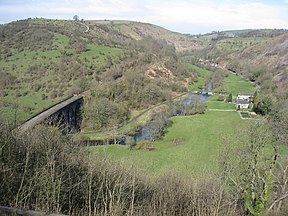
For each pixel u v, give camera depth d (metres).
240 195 17.58
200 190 16.44
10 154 11.25
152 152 41.44
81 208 12.62
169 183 16.56
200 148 42.59
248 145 19.69
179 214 14.66
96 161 14.73
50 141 13.84
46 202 10.89
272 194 16.16
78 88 59.84
